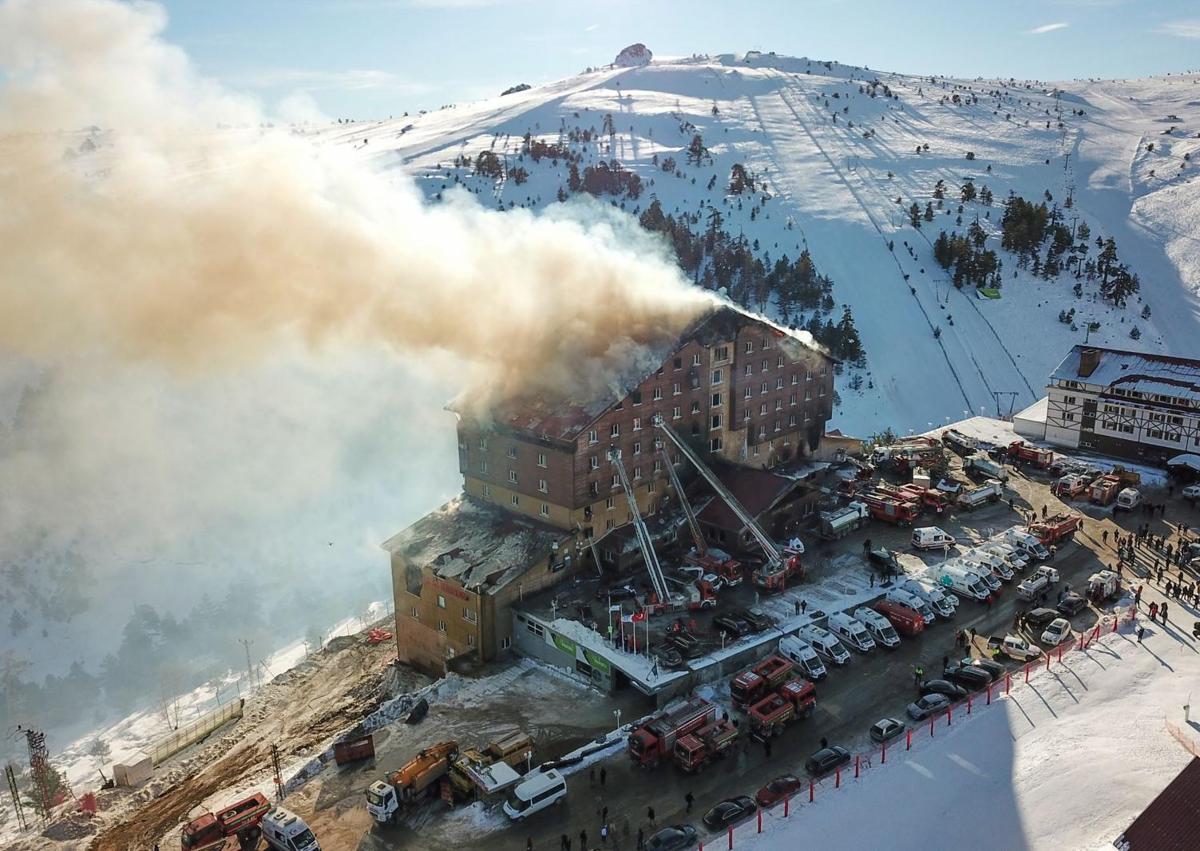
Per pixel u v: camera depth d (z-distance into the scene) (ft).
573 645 167.53
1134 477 232.53
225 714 203.00
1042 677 152.15
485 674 175.22
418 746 148.87
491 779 129.18
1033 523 208.03
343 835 126.52
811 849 115.14
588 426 188.85
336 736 165.68
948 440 276.00
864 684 154.81
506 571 183.21
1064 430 269.44
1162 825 102.58
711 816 121.19
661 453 206.59
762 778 132.16
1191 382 247.50
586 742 146.20
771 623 171.94
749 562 195.42
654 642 165.27
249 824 128.57
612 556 196.13
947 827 118.21
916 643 167.43
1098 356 266.98
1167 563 192.54
